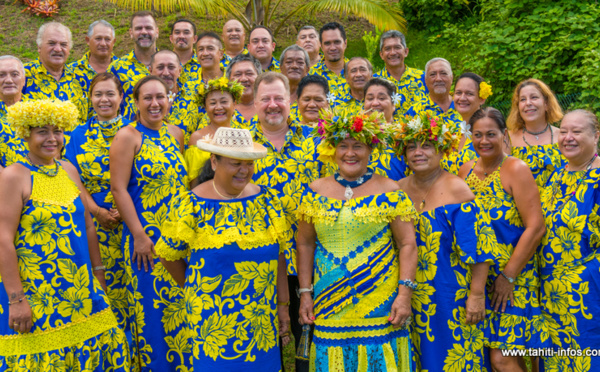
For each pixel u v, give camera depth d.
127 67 6.84
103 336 4.00
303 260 4.00
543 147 5.00
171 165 4.52
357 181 3.84
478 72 9.74
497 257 3.89
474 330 3.99
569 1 9.43
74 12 13.46
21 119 3.73
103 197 4.79
